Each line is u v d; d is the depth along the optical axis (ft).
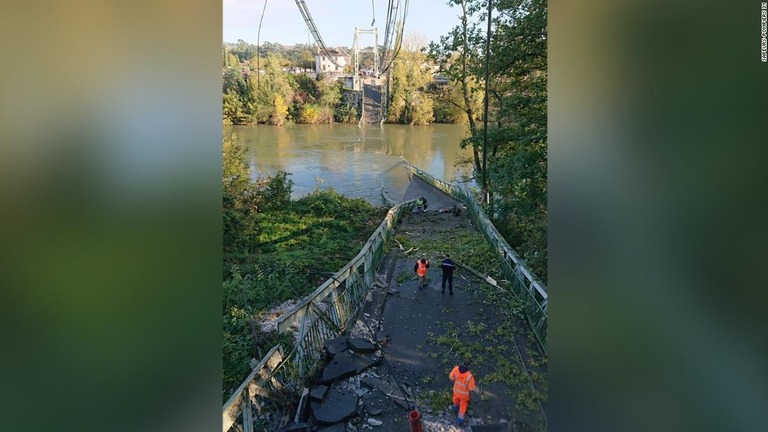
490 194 53.06
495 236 40.27
